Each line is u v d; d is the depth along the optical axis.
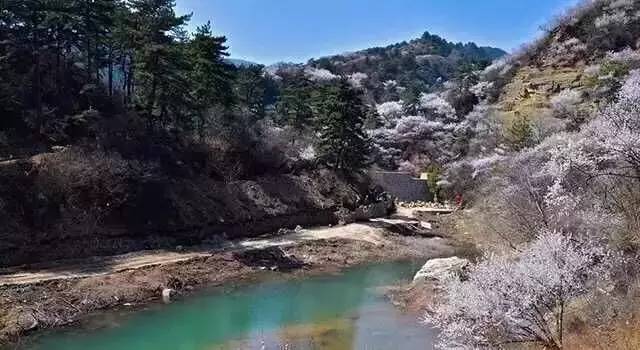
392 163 68.06
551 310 12.85
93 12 34.78
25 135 32.56
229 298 26.52
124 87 42.75
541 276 12.15
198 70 40.97
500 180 31.62
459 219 46.16
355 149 48.34
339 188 46.31
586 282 13.38
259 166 43.41
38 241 26.94
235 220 36.78
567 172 17.66
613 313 13.70
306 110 55.09
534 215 22.12
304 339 21.11
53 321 21.61
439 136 69.56
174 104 38.03
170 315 23.72
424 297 24.97
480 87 68.56
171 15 36.75
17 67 35.41
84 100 37.19
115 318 22.84
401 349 19.69
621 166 16.53
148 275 26.89
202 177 38.03
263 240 35.97
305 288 28.83
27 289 22.94
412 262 35.09
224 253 31.78
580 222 18.17
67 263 26.98
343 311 24.91
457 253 36.66
